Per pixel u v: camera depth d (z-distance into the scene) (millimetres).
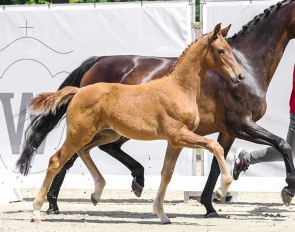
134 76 10383
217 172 10023
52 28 12047
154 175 11789
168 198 12406
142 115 8844
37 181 11750
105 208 10891
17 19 12125
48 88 12086
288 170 9578
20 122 12141
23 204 11375
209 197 9984
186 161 11781
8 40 12156
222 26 11688
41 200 9180
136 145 11859
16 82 12148
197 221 9484
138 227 8773
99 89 8984
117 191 13281
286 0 9992
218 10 11688
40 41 12078
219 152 8547
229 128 9852
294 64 10531
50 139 12055
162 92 8805
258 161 10781
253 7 11602
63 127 12023
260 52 9945
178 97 8758
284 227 8898
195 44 8883
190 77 8836
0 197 11562
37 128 9852
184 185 11492
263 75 9953
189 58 8859
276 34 9953
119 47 11914
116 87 9008
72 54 12016
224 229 8656
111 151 10484
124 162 10461
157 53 11828
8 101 12172
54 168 9117
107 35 11930
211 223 9273
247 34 10023
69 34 12008
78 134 9008
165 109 8758
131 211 10555
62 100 9234
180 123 8719
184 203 11633
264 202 11875
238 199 12242
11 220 9375
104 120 9031
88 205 11250
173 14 11766
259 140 9688
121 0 21906
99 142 9641
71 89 9266
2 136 12203
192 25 11727
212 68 8922
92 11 11938
